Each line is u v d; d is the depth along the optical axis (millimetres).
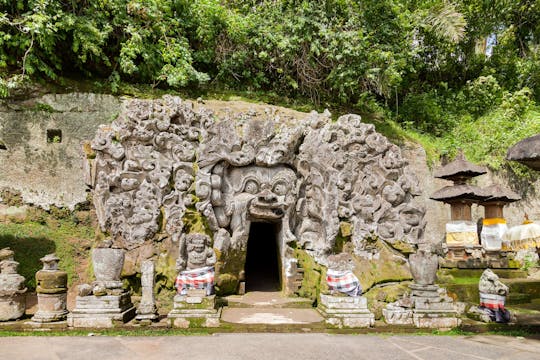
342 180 8516
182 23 10977
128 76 10703
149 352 5109
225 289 7957
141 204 7848
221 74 11609
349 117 9180
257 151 8406
